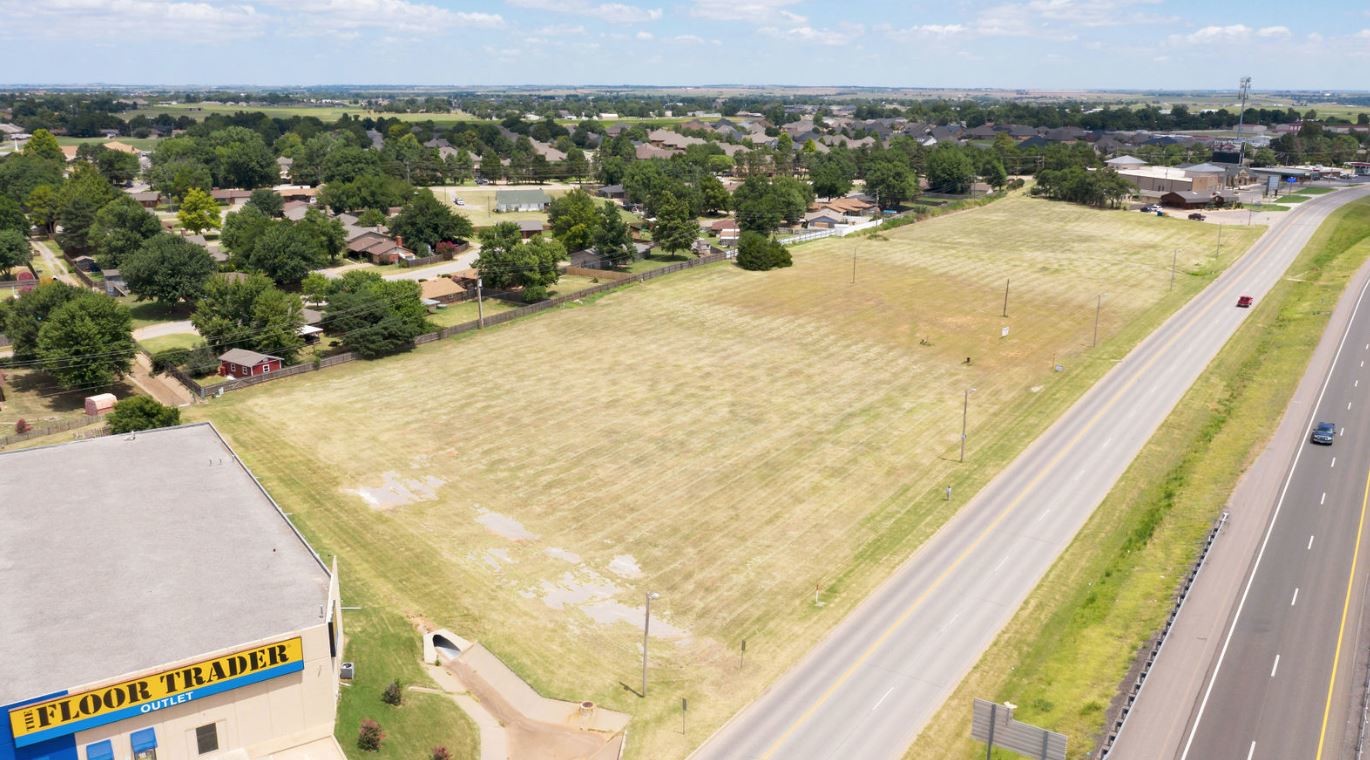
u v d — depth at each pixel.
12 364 110.94
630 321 134.12
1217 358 116.69
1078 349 121.88
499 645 60.47
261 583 54.72
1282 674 55.28
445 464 86.75
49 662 46.34
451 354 119.75
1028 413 100.06
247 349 113.31
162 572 55.59
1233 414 97.88
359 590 65.31
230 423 95.69
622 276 160.12
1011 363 116.75
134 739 45.81
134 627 49.69
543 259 143.00
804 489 82.25
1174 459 87.81
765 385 108.56
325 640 50.12
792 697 55.34
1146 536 73.62
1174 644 58.50
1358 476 82.19
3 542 58.66
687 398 104.12
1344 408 98.00
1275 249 178.38
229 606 52.09
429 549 71.56
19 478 68.69
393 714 53.28
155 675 45.16
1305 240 185.12
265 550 58.78
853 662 58.56
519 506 78.81
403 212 181.00
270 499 66.00
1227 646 58.16
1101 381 109.50
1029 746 40.97
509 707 55.16
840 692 55.69
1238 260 170.50
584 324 132.75
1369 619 60.72
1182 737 50.12
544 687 56.53
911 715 53.56
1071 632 61.28
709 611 64.31
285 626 50.25
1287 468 84.19
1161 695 53.66
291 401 102.62
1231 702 52.88
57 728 43.25
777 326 132.25
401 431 94.44
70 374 101.62
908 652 59.47
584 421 97.31
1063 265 169.75
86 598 52.44
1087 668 56.97
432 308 140.50
